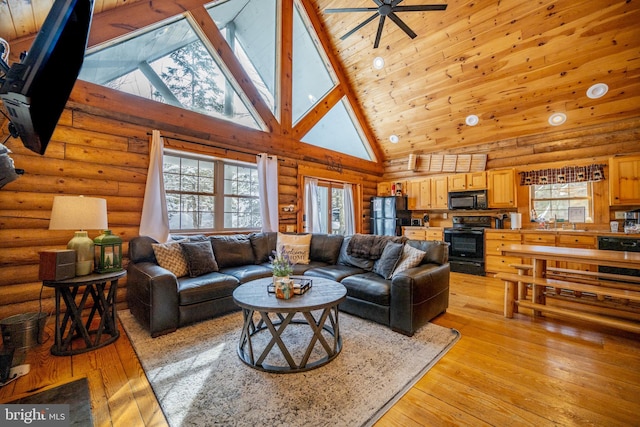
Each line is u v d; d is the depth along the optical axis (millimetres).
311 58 5539
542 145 4887
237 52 4516
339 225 6430
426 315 2684
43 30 987
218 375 1878
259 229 4809
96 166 3041
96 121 3055
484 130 5332
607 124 4293
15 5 2055
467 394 1701
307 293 2258
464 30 4160
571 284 2709
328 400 1627
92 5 1101
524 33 3879
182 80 3889
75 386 1747
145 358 2092
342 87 5828
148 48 3557
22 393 1670
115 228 3156
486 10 3857
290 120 5141
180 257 3119
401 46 4734
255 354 2170
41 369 1934
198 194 4141
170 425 1436
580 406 1595
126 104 3277
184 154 3920
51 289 2762
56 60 1056
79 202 2238
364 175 6750
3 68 1102
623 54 3609
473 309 3223
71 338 2191
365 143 6816
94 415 1495
